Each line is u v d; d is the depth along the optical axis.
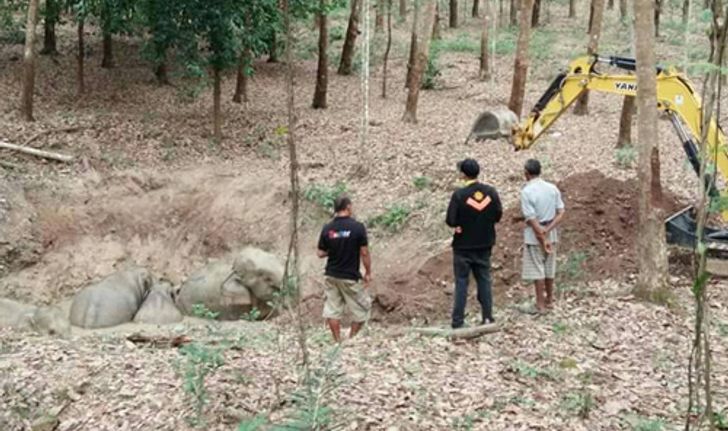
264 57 28.31
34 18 17.00
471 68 28.73
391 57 30.02
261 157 16.59
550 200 8.84
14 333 10.91
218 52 16.64
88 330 12.13
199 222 14.73
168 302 13.05
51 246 13.96
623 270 10.34
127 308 12.71
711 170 4.85
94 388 7.23
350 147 17.19
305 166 15.88
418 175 14.94
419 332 8.67
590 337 8.25
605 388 7.00
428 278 11.38
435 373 7.27
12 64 21.89
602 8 19.05
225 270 13.29
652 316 8.67
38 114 17.80
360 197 14.16
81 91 19.94
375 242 12.94
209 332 9.44
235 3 16.33
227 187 15.09
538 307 9.07
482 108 21.92
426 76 24.97
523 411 6.46
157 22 16.56
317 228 13.87
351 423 6.03
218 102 17.08
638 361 7.61
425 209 13.27
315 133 18.45
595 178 12.05
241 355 7.94
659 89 10.41
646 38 8.55
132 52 24.66
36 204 14.27
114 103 19.58
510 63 29.52
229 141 17.48
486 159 15.70
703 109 4.26
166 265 14.34
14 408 7.02
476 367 7.47
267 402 6.54
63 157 15.45
